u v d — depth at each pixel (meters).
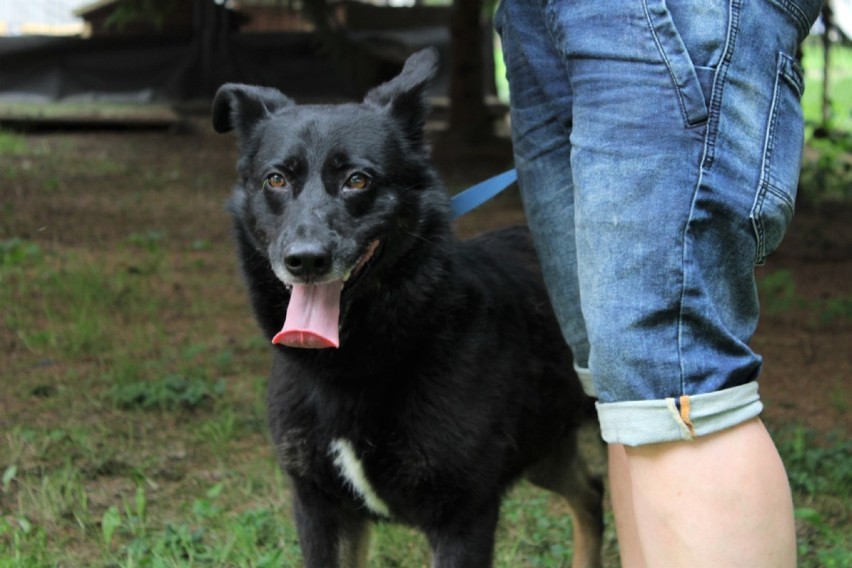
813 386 5.47
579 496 3.59
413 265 2.79
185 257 8.30
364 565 3.07
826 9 10.48
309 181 2.79
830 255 8.88
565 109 2.53
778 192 2.01
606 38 2.03
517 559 3.57
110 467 4.25
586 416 3.46
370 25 17.75
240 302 6.98
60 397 5.00
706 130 1.95
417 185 2.92
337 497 2.93
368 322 2.75
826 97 13.59
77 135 16.61
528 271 3.36
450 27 15.51
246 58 17.42
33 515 3.77
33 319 6.26
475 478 2.80
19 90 17.20
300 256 2.59
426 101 3.02
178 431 4.70
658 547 2.01
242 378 5.42
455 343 2.80
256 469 4.25
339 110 2.95
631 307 1.95
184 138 16.67
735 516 1.93
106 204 10.55
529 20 2.59
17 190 10.98
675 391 1.93
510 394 2.93
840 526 3.83
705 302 1.94
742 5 2.00
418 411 2.77
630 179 1.97
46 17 21.22
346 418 2.80
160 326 6.19
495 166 13.70
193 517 3.81
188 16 17.55
